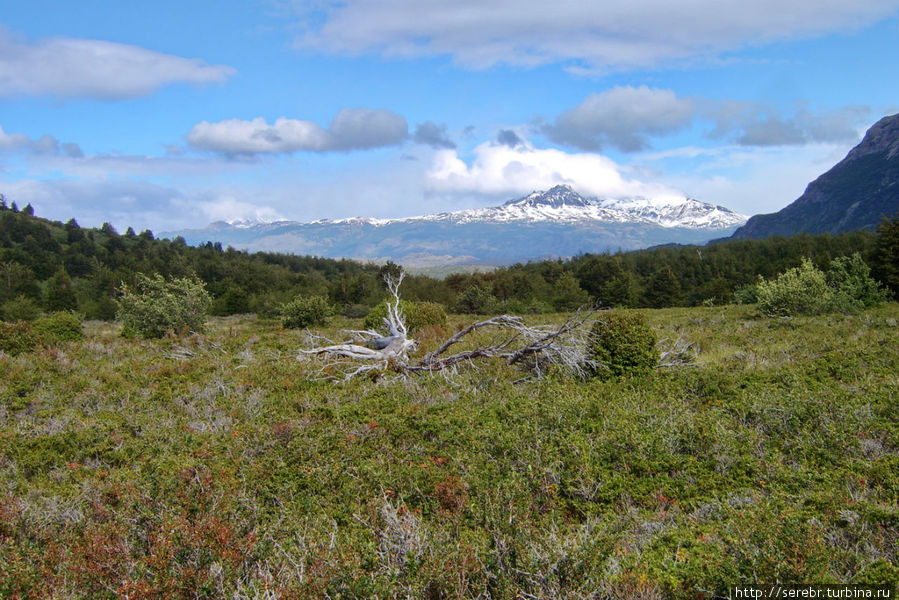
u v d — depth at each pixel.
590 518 6.51
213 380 15.20
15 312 47.38
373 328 23.19
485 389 13.23
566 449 8.10
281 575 4.73
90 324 49.78
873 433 8.40
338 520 6.52
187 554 4.97
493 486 6.74
